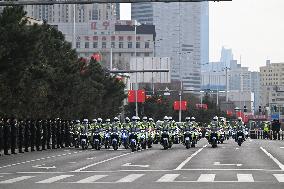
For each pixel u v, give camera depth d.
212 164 62.34
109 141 99.19
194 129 105.94
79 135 100.50
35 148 101.44
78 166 60.44
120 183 42.50
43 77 96.94
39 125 95.88
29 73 93.19
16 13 85.12
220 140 118.06
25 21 86.62
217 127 105.06
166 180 44.66
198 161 67.12
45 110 105.62
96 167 58.97
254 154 81.81
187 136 101.62
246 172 52.12
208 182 43.00
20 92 91.75
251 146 111.75
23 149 97.06
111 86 161.38
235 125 114.00
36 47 86.75
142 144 98.88
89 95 135.38
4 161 68.88
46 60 103.44
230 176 48.03
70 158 74.06
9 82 85.44
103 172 52.78
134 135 93.88
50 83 108.88
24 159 72.50
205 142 137.38
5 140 83.38
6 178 47.38
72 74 116.56
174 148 102.56
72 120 117.94
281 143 132.88
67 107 116.12
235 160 68.69
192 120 107.88
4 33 83.12
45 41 108.38
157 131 107.00
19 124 88.69
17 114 92.62
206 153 84.75
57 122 104.12
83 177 47.75
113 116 164.75
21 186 40.94
